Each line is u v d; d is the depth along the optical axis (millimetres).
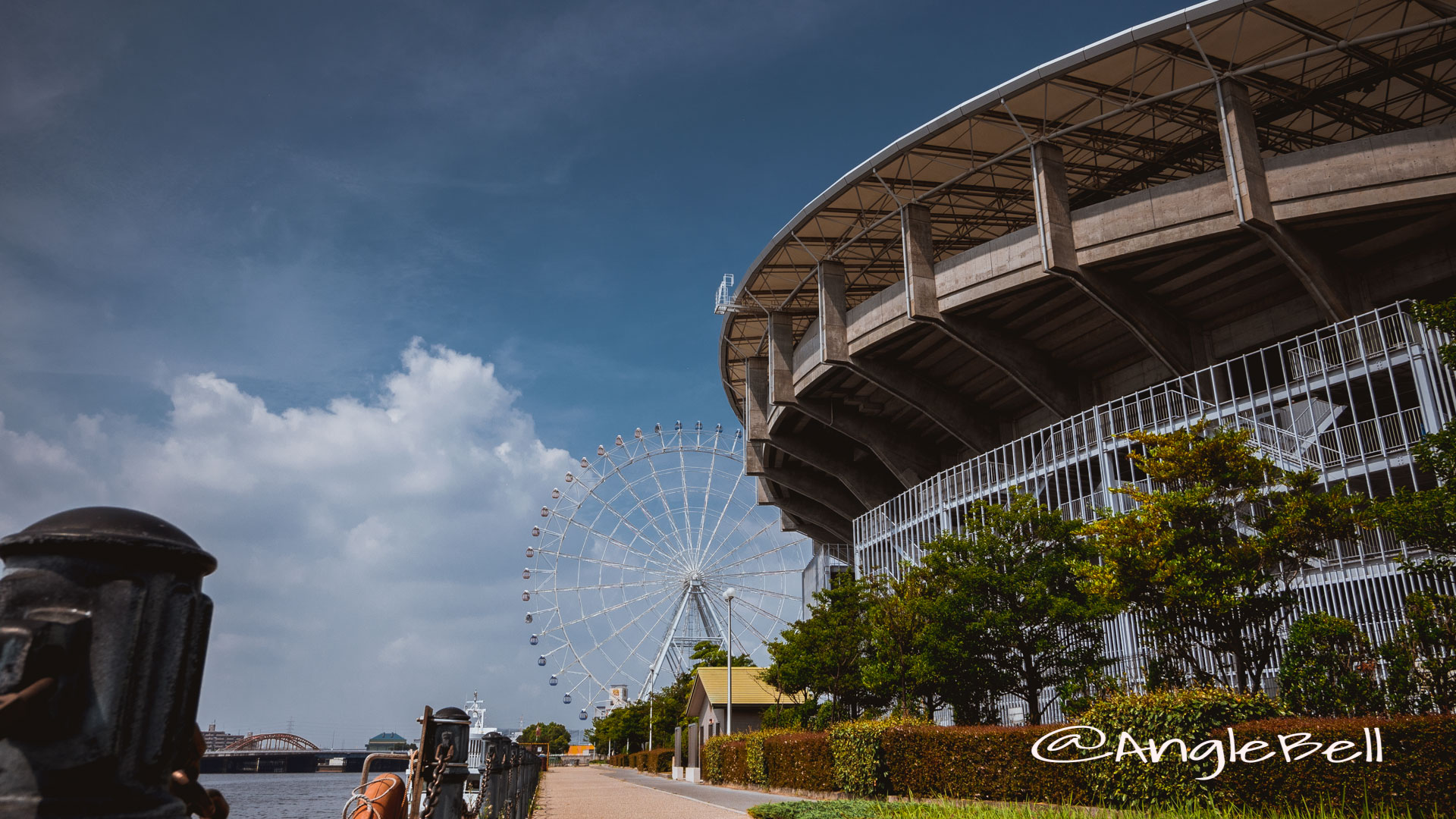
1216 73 31234
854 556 58938
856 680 33500
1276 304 36656
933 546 26891
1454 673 15070
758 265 48625
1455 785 11133
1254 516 20469
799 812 19000
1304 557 17844
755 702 54688
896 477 54312
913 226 40438
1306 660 16422
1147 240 33125
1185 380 38156
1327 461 27094
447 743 6801
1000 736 18844
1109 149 40062
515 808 16250
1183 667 21438
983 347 41156
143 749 1528
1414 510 14680
